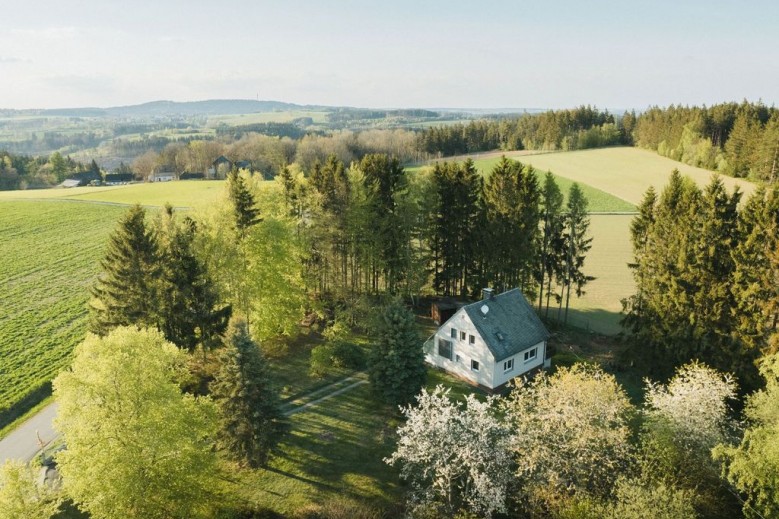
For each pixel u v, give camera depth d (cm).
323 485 3278
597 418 2905
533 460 2680
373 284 6369
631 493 2331
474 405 2984
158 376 2881
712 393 3059
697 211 4375
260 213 5134
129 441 2677
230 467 3438
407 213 5819
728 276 4162
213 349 4622
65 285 7175
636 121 18800
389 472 3397
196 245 4544
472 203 6044
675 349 4416
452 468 2936
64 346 5372
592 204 11238
